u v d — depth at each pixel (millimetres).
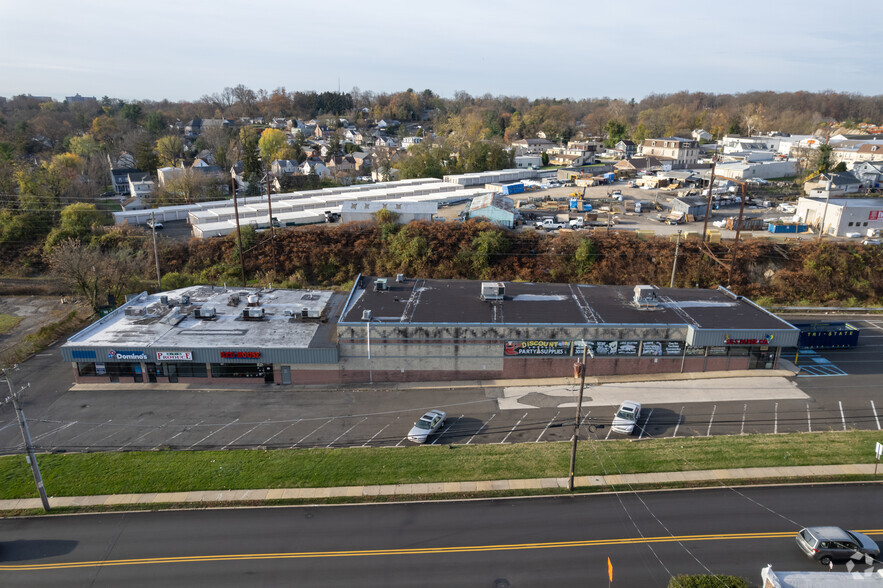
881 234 89000
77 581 28578
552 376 51688
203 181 128500
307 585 28125
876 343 59562
